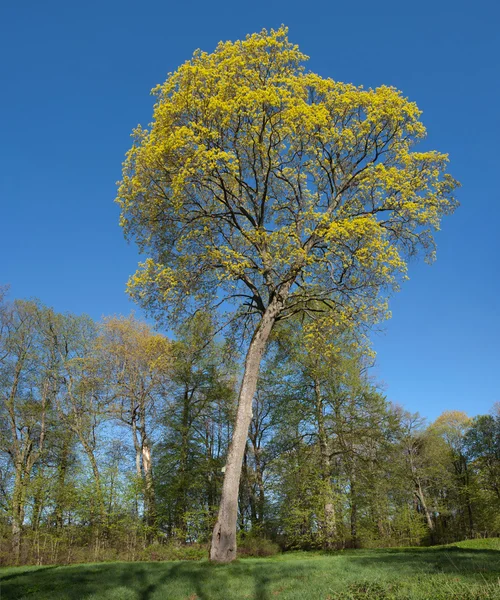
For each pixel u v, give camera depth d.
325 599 6.89
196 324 16.91
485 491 41.59
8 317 25.88
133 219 15.38
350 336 15.47
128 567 11.23
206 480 27.56
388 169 15.44
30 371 25.89
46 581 9.88
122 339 27.62
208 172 13.40
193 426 28.23
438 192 15.66
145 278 14.16
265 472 28.95
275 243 14.10
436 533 40.62
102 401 27.09
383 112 14.67
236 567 10.52
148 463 26.73
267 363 24.08
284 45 14.47
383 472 23.52
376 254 13.38
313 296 15.12
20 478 21.55
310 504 21.81
